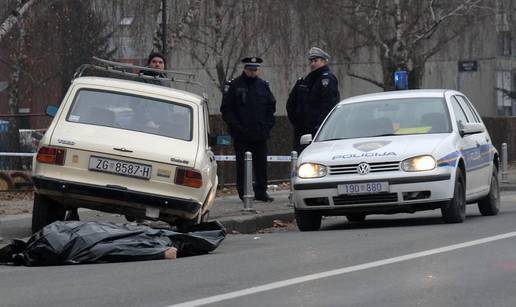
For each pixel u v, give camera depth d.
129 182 23.80
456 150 27.17
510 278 16.94
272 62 85.94
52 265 20.67
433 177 25.97
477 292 15.62
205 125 25.91
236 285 16.97
